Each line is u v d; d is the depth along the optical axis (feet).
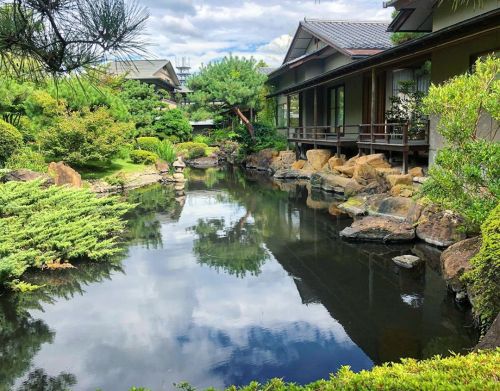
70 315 17.48
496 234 13.66
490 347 10.69
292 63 70.33
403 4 36.70
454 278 17.29
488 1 30.55
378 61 37.99
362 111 52.75
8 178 36.65
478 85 18.29
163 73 126.11
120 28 7.48
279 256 24.77
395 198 30.76
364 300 18.06
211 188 53.21
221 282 20.89
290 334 15.44
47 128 51.57
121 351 14.58
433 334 14.89
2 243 21.50
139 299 18.98
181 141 96.84
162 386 12.54
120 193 49.83
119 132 54.70
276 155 70.69
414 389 6.27
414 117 42.37
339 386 6.73
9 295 19.69
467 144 17.89
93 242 24.98
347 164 46.68
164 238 29.63
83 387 12.61
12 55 7.85
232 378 12.84
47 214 25.61
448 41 28.07
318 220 33.40
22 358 14.28
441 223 24.63
